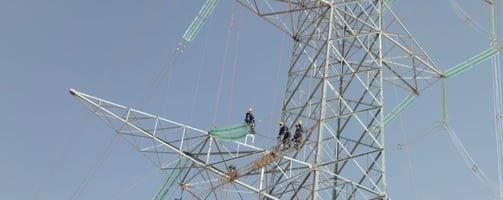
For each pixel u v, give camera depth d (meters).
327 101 37.69
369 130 37.44
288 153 36.69
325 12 41.03
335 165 36.75
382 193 35.09
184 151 35.66
